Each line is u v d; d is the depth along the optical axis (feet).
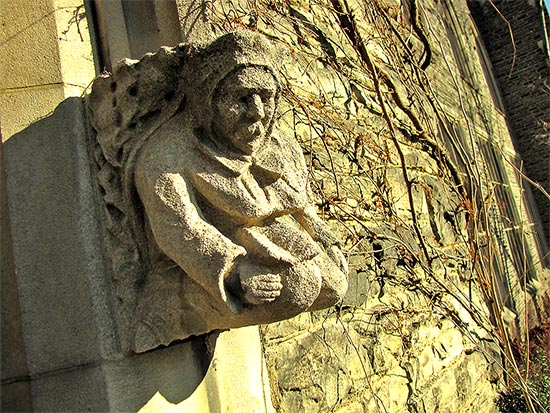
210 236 3.63
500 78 33.96
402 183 11.66
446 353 11.54
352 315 8.50
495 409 13.09
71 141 4.28
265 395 5.81
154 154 3.91
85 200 4.21
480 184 10.90
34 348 4.14
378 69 11.39
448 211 13.58
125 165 4.09
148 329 4.05
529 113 33.06
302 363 6.89
